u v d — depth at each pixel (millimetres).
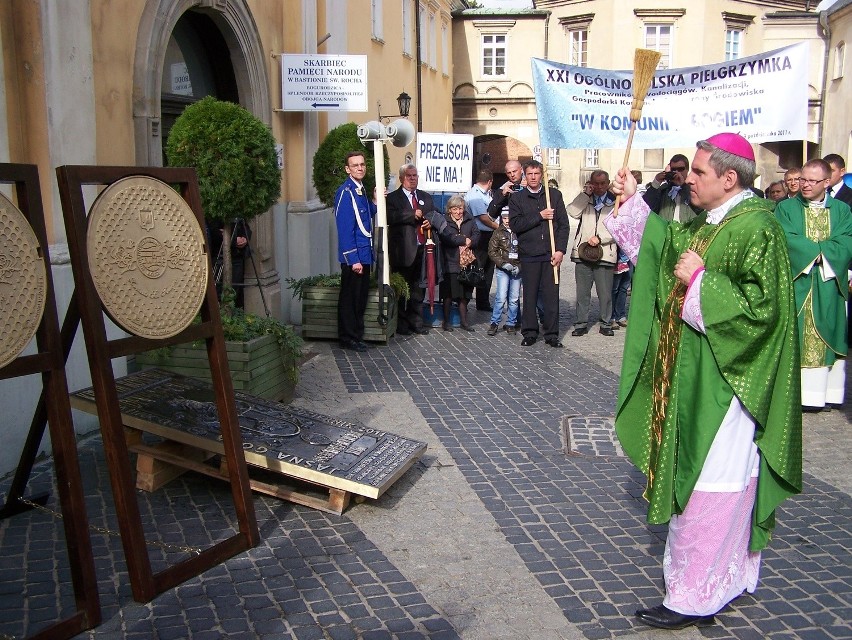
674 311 3652
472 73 34312
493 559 4363
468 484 5383
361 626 3697
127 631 3607
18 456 5418
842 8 27156
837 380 7414
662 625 3705
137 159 7223
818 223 7145
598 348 9703
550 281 9695
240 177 6512
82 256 3596
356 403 7199
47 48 5680
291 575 4145
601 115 9320
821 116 30078
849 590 4109
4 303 3324
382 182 9125
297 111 10484
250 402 5602
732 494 3545
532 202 9633
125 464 3766
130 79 7086
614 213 4023
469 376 8227
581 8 32406
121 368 6449
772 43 31125
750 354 3424
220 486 5223
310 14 10891
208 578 4086
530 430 6512
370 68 17125
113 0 6758
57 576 4074
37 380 5555
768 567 4352
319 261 11312
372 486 4715
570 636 3658
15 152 5602
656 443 3758
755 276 3395
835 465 5934
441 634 3652
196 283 4125
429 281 10344
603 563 4336
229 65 9508
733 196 3582
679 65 31188
